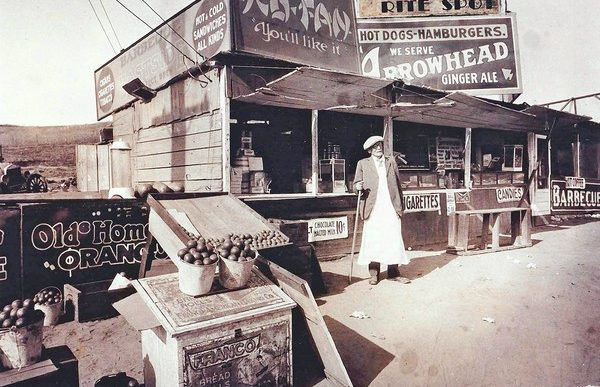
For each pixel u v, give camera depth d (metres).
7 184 7.00
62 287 4.53
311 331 2.94
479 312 4.29
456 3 10.63
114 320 4.21
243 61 6.10
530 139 11.24
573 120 9.80
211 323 2.38
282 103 6.62
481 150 10.54
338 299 4.80
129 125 9.15
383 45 10.35
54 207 4.48
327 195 7.22
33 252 4.36
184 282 2.67
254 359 2.56
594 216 12.91
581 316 4.15
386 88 7.61
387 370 3.06
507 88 10.47
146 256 4.54
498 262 6.64
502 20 10.50
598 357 3.25
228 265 2.77
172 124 7.39
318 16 7.00
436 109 7.52
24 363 2.22
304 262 5.02
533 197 11.19
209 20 6.14
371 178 5.44
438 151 9.59
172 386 2.37
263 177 6.87
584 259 6.75
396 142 8.93
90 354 3.37
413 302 4.65
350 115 8.15
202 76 6.42
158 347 2.56
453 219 7.88
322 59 6.97
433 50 10.47
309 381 2.91
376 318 4.15
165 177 7.65
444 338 3.64
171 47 7.18
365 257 5.44
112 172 6.31
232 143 7.06
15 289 4.27
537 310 4.34
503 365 3.14
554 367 3.10
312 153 7.23
